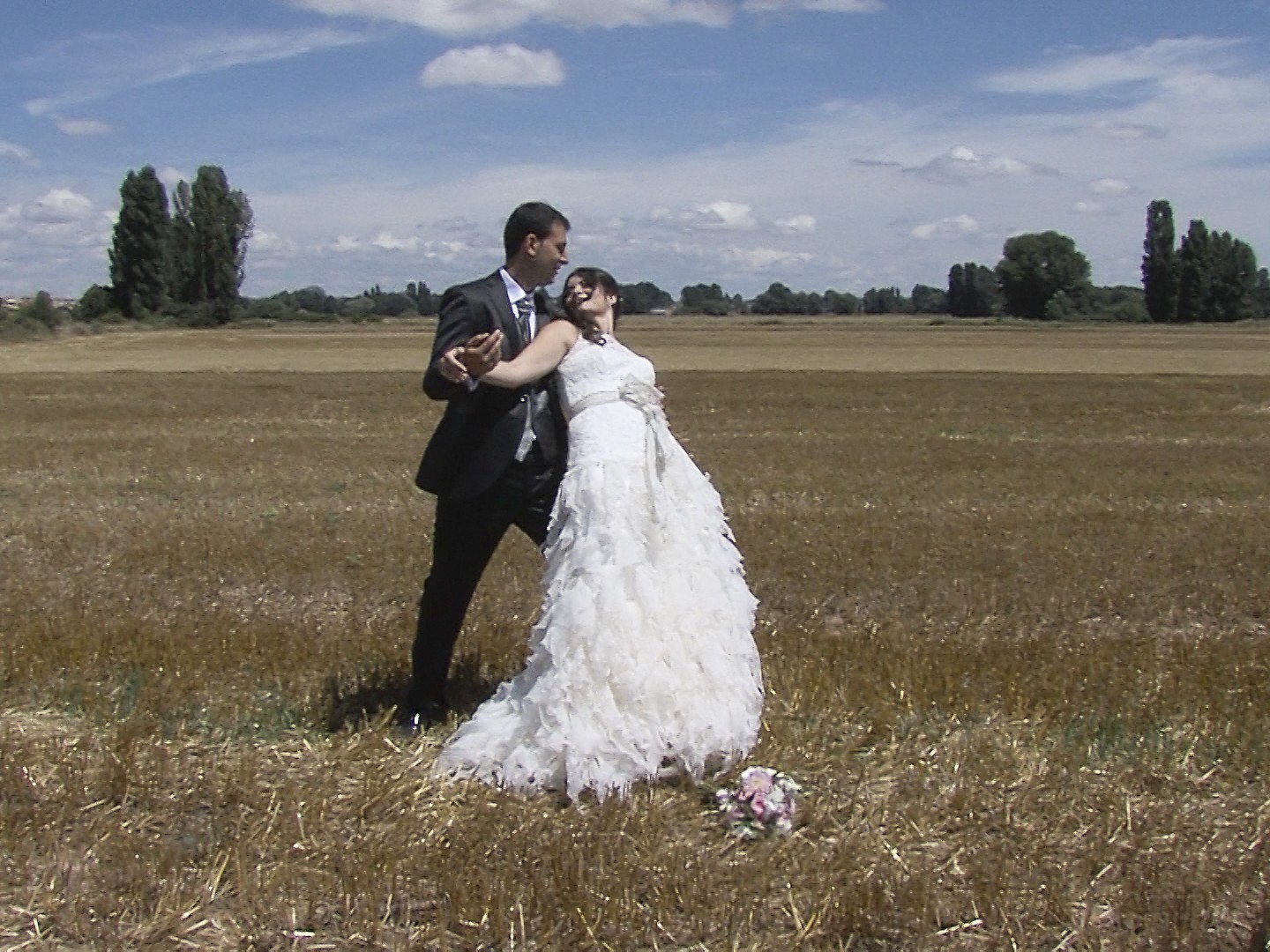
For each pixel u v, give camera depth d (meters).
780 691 6.33
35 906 4.02
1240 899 4.19
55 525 12.18
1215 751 5.56
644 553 5.16
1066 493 15.59
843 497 15.00
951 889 4.25
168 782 5.04
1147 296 116.81
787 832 4.68
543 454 5.59
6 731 5.64
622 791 4.95
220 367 45.44
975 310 135.00
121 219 98.12
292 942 3.85
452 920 3.96
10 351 58.28
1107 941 3.92
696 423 25.67
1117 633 8.39
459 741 5.25
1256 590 9.76
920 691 6.30
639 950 3.86
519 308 5.54
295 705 6.06
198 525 12.16
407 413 27.33
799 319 119.25
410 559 10.34
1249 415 28.27
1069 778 5.18
